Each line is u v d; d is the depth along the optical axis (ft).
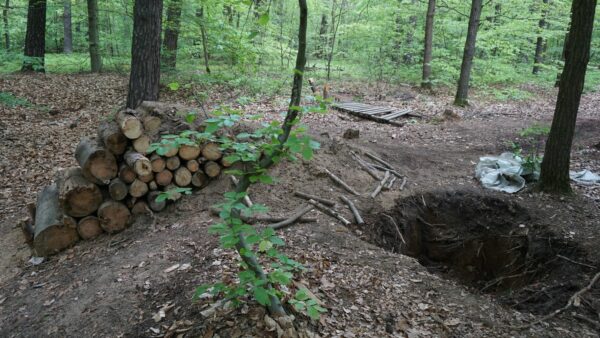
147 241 15.65
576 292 13.87
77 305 12.82
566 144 20.15
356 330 10.77
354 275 13.35
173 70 44.16
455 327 11.41
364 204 19.31
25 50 47.39
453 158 26.91
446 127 34.96
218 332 10.16
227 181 18.17
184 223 16.42
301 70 9.00
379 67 56.49
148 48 28.66
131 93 29.19
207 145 17.61
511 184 22.21
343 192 20.06
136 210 17.03
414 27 61.11
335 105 38.83
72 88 40.88
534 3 54.29
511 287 18.02
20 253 16.69
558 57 74.28
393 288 12.94
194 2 40.96
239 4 40.24
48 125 30.89
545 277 16.24
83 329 11.76
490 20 58.85
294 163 20.79
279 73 52.90
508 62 66.28
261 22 8.64
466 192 21.80
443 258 20.48
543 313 13.47
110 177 16.48
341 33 58.80
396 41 61.00
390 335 10.73
